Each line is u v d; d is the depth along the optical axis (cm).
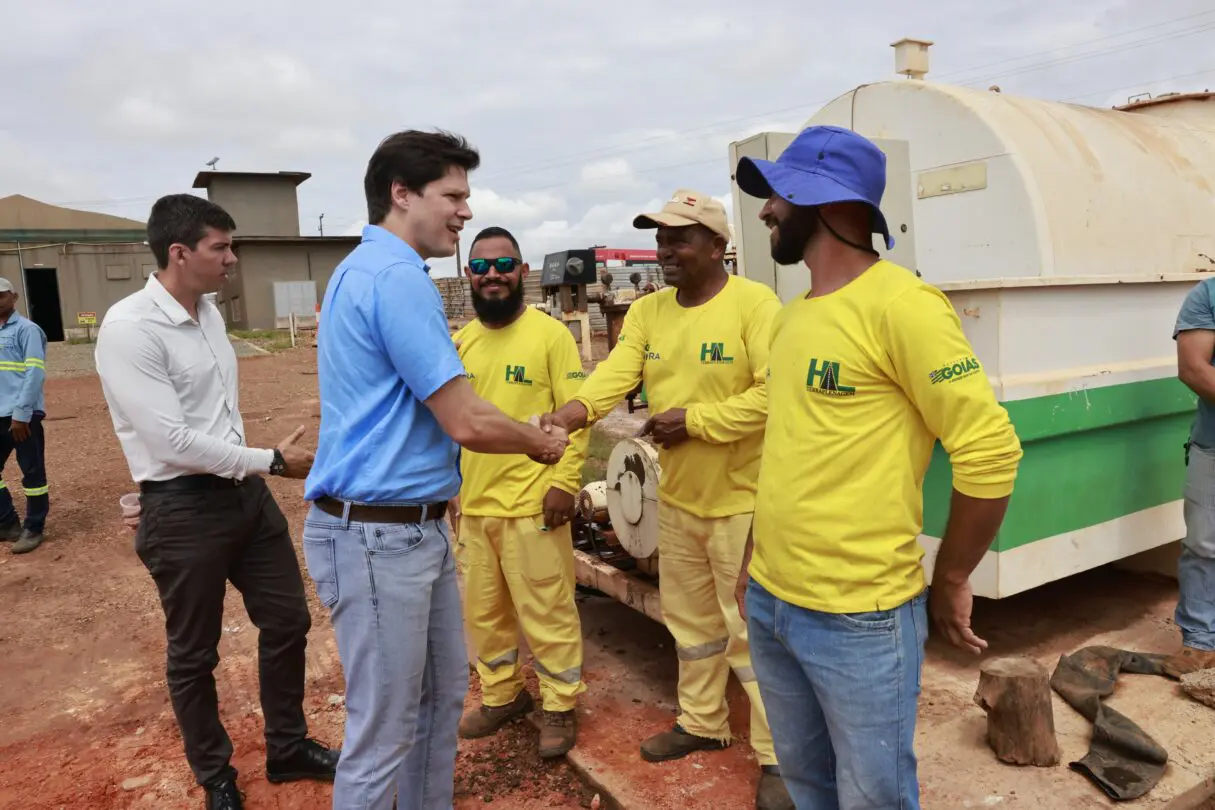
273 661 321
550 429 259
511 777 327
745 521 296
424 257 246
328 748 338
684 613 322
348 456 234
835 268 200
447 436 248
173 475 292
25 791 330
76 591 545
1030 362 345
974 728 329
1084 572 494
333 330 237
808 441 196
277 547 319
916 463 195
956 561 192
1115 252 423
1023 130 417
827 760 222
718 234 299
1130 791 283
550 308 1562
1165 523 411
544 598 330
